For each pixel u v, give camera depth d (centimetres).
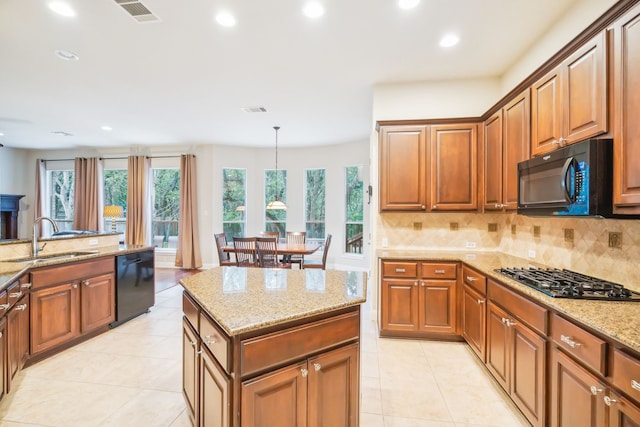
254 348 125
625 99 145
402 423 194
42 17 228
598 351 128
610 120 154
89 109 441
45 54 284
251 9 221
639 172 138
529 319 181
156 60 297
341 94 383
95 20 232
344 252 688
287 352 134
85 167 717
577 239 223
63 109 441
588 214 157
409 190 327
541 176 205
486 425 193
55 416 200
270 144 688
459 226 353
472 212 320
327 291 176
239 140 647
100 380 243
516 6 219
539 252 270
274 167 725
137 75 330
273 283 196
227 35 254
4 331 204
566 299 161
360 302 159
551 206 191
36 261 275
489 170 301
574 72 181
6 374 208
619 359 119
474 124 317
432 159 323
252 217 723
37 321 263
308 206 721
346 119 490
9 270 233
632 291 174
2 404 212
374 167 368
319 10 222
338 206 687
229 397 123
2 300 201
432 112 346
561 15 230
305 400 139
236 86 359
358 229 666
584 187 159
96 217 706
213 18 231
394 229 364
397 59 295
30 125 525
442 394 225
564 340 150
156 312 402
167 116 475
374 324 362
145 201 689
